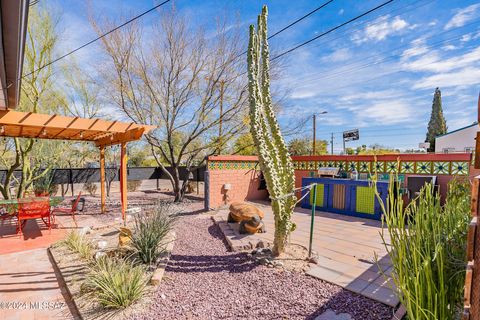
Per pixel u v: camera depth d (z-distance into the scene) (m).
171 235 4.77
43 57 7.34
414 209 1.77
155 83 8.09
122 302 2.54
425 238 1.66
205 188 7.21
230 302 2.60
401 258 1.54
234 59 8.20
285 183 3.55
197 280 3.08
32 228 5.63
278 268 3.28
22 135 6.58
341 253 3.76
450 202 2.06
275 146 3.56
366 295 2.55
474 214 1.03
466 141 18.98
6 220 6.24
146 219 4.36
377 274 3.03
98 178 11.24
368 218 5.94
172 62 7.89
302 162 8.31
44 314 2.56
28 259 3.93
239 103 8.47
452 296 1.64
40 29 7.10
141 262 3.49
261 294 2.72
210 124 8.55
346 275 3.02
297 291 2.73
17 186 8.82
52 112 8.09
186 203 8.59
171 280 3.09
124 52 7.49
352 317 2.25
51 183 10.16
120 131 5.69
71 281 3.10
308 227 5.22
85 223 6.03
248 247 4.14
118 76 7.71
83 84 8.74
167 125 8.34
